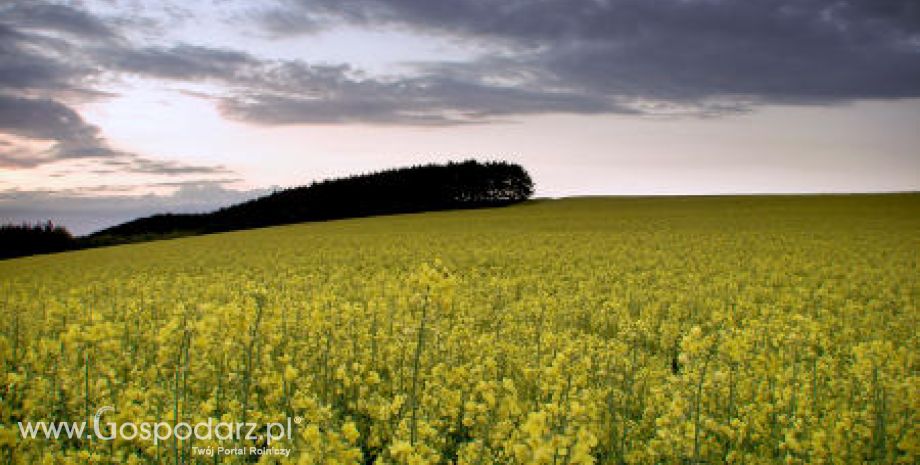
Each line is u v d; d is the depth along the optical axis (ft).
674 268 92.02
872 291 67.92
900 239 132.67
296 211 323.37
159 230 330.34
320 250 140.15
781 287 73.87
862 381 24.82
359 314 36.47
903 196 251.39
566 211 250.98
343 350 30.83
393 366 28.78
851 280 77.20
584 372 24.58
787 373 25.41
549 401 23.68
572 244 132.46
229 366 26.35
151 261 136.46
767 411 22.36
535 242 138.92
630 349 32.24
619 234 154.10
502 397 21.83
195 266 121.08
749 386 25.16
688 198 286.46
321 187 347.36
